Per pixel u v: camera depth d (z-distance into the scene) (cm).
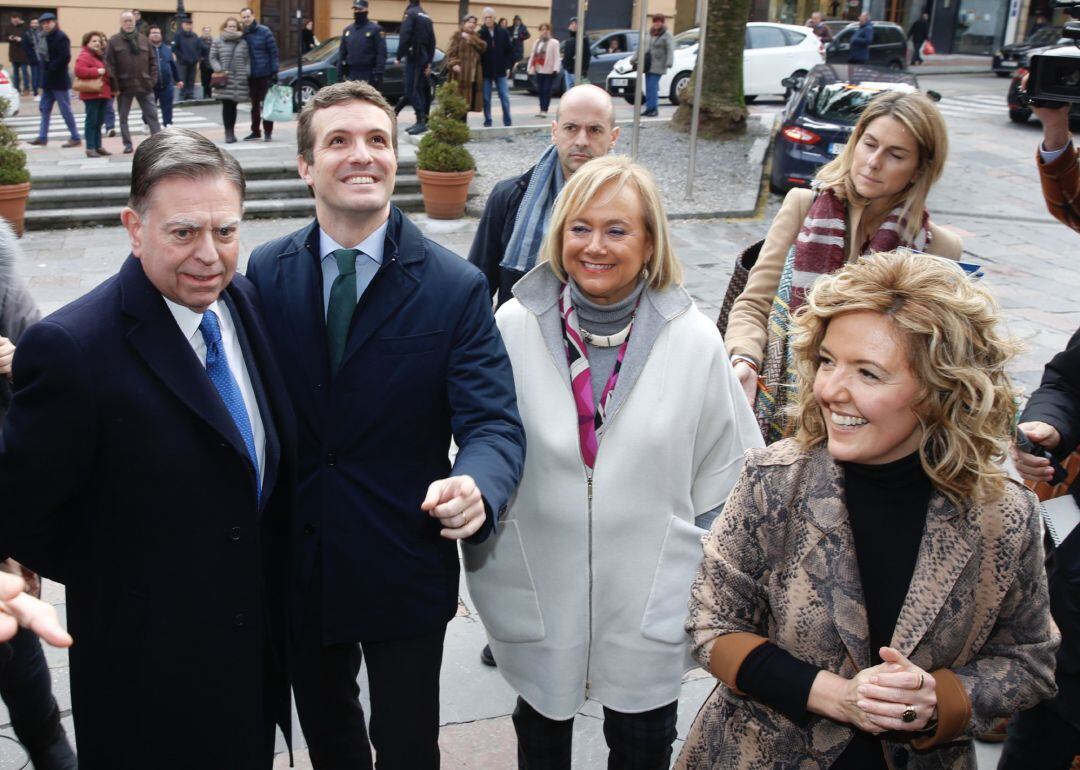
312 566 215
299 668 230
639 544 216
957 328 145
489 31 1370
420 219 994
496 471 194
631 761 230
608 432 213
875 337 149
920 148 266
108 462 174
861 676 148
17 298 228
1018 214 1083
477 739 285
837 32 2186
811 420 164
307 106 210
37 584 230
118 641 182
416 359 209
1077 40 262
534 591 222
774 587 166
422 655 221
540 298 220
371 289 208
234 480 183
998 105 1891
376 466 212
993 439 149
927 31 2742
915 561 157
